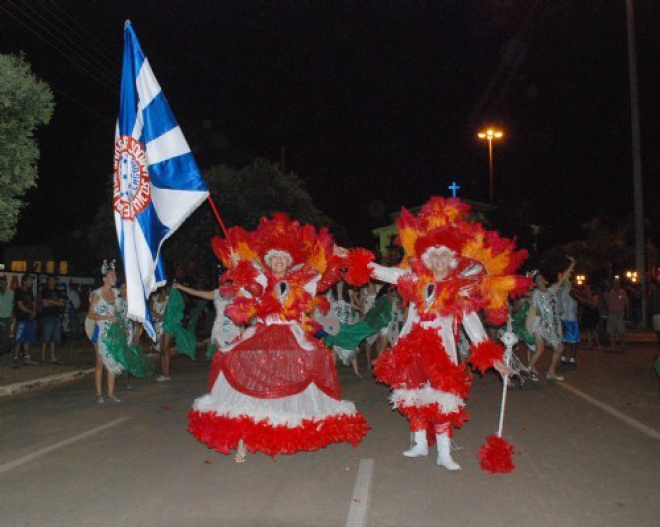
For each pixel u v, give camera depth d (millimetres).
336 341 8391
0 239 12141
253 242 6953
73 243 32531
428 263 6668
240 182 29047
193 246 25500
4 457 7289
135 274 7984
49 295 15719
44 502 5695
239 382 6348
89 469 6734
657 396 11055
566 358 15422
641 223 26234
